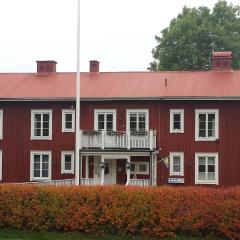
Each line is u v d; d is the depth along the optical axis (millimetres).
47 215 21859
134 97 39062
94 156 39781
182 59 65688
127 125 39656
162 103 39344
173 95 38812
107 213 21141
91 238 21109
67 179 39406
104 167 39125
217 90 39094
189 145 38875
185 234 20750
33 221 21891
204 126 38875
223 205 20328
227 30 67438
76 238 21125
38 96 40438
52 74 44812
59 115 40656
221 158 38469
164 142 39188
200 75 42312
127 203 21078
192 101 39000
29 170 40844
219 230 20344
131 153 38250
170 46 66188
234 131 38375
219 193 20547
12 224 22109
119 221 21047
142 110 39531
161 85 40875
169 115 39219
